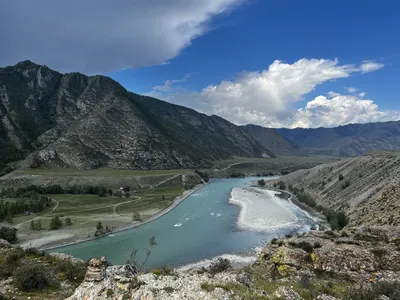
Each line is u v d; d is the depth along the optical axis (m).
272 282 27.81
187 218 98.12
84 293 21.97
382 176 88.62
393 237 35.50
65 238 74.50
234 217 96.56
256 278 29.44
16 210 96.81
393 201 54.16
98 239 75.50
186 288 21.27
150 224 91.12
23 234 76.62
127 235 79.06
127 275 26.53
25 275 26.70
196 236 76.69
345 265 32.78
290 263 35.47
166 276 23.55
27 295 25.27
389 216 47.66
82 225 86.12
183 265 56.75
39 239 73.38
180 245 69.38
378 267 31.81
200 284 21.83
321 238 40.34
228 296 20.06
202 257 61.12
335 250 34.66
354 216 71.25
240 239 73.06
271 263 39.06
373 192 80.25
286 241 40.81
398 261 31.91
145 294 20.39
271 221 89.38
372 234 37.34
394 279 28.17
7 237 69.12
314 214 97.56
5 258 32.72
